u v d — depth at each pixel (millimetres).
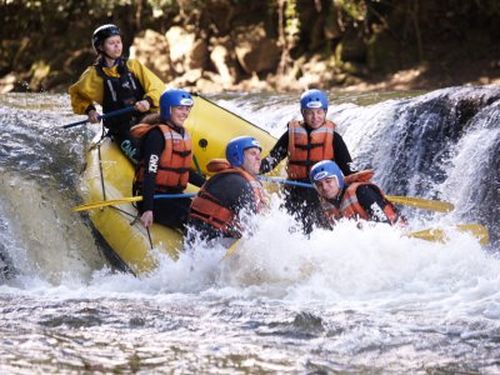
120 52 15938
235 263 13203
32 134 17078
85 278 14195
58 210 14906
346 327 10930
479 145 17078
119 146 15945
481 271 13164
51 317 11453
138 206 14719
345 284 12875
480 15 31438
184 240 14156
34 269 14141
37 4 36188
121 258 14477
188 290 13352
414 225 17203
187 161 14711
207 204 13742
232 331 10852
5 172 15133
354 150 18766
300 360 9781
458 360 9773
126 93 15898
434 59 31328
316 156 15062
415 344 10281
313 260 13086
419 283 12828
